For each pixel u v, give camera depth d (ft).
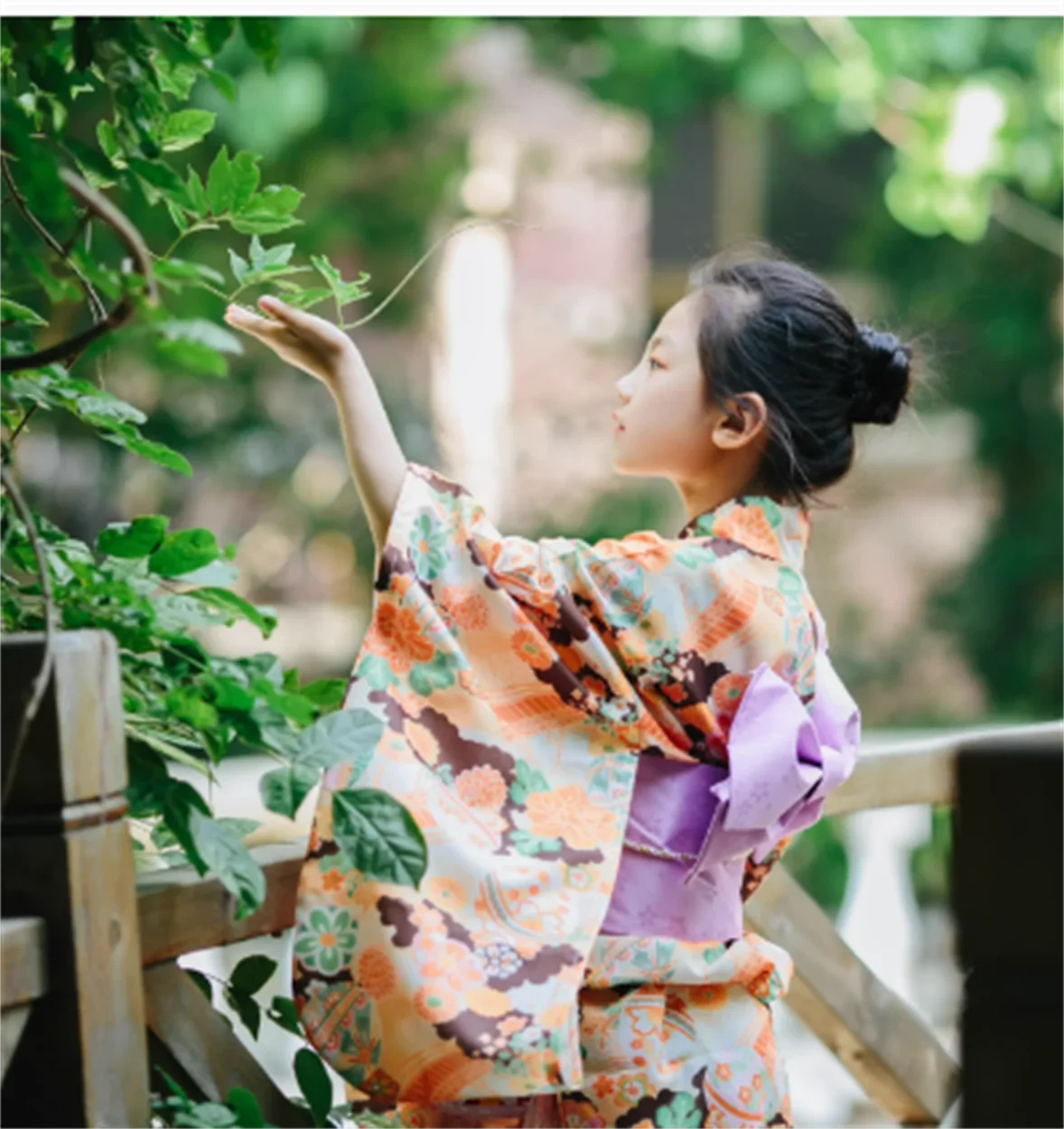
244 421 30.17
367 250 30.96
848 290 37.60
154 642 6.23
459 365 34.27
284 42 26.30
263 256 6.98
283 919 6.87
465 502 6.89
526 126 35.91
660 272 37.47
